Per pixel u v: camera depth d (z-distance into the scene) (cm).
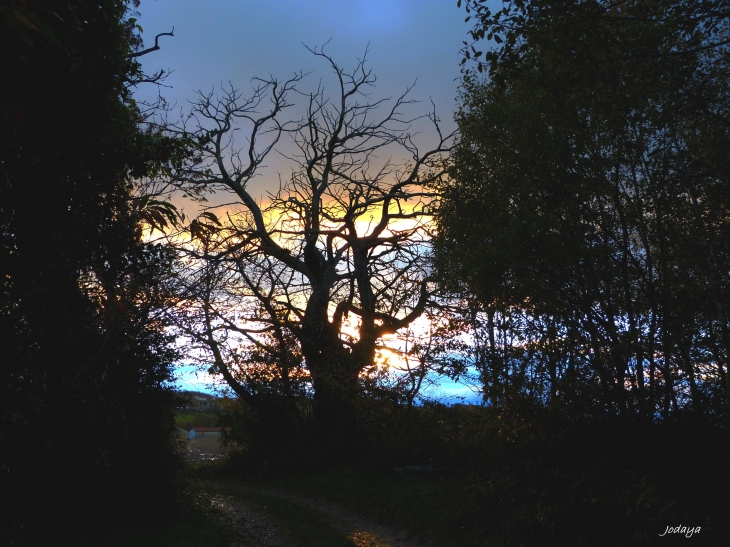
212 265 1706
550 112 962
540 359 1055
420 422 1989
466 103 1209
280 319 2430
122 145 775
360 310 2416
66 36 617
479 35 876
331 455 2148
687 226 945
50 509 938
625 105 912
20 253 647
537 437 1048
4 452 799
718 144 873
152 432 1192
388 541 1194
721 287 915
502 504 1084
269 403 2509
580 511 862
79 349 848
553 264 955
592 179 945
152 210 761
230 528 1298
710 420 884
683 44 874
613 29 884
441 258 1225
